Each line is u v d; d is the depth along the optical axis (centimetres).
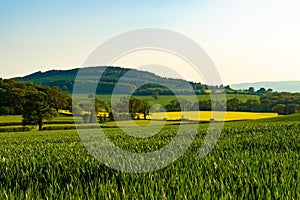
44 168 939
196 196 584
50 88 7906
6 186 721
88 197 577
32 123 7331
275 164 861
